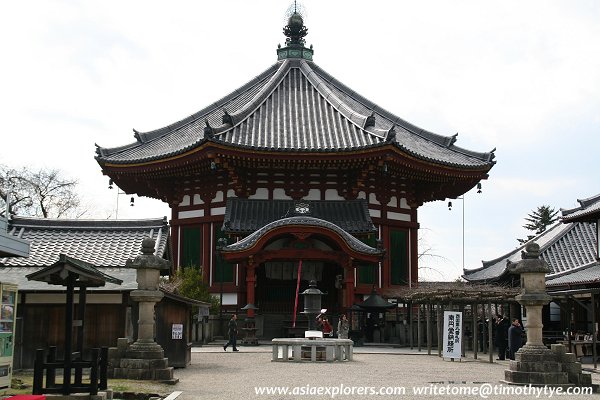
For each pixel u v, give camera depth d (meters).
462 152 61.12
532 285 23.61
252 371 27.44
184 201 56.53
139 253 31.05
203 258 54.09
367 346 45.56
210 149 50.00
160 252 31.08
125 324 26.50
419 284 49.09
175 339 28.69
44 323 26.45
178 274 46.91
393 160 51.25
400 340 46.56
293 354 32.69
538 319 23.47
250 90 66.38
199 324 45.25
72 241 31.53
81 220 32.47
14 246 18.94
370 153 50.38
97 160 55.00
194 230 55.38
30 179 75.31
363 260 47.06
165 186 56.91
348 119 56.81
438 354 37.50
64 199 78.75
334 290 53.28
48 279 19.25
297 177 53.97
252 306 46.09
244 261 47.00
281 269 51.84
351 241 46.53
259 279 52.84
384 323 48.62
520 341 33.78
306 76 65.12
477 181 58.88
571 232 55.09
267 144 51.75
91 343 26.45
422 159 52.84
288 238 47.94
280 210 51.97
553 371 22.78
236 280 52.72
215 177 54.41
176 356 28.61
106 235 32.12
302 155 50.66
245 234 49.34
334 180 54.16
